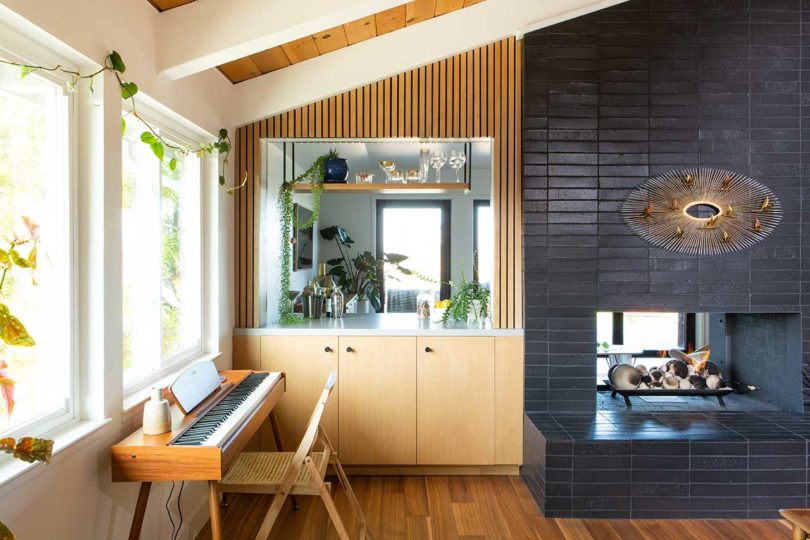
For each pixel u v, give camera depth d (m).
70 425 1.74
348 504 2.89
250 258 3.27
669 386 3.48
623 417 3.15
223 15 2.25
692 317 3.76
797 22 3.19
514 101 3.25
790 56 3.19
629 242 3.21
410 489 3.09
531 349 3.21
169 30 2.23
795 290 3.19
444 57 3.20
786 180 3.20
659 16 3.19
